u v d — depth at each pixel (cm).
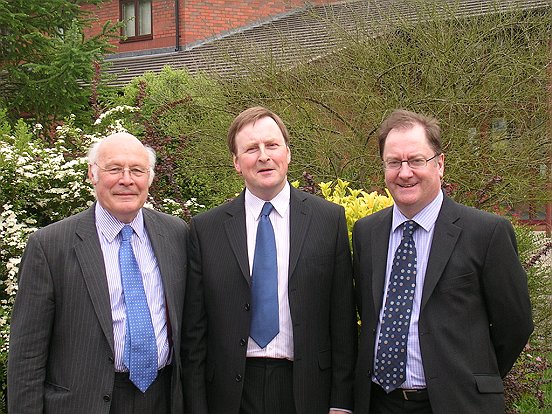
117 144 318
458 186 721
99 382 305
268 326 322
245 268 327
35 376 305
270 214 335
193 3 1748
